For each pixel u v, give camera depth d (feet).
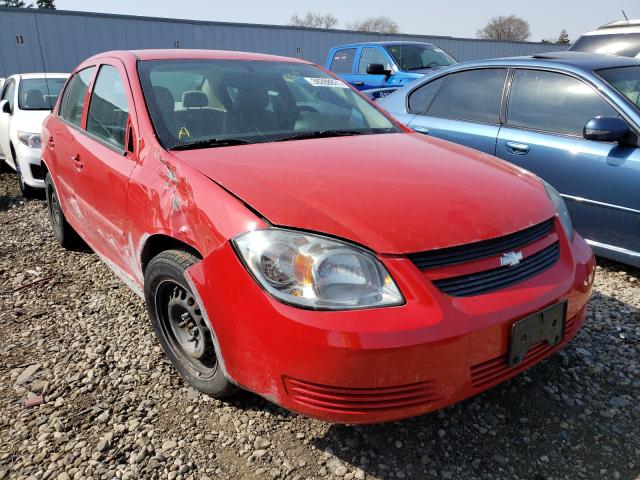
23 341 9.80
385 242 6.01
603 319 10.18
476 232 6.40
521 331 6.23
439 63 30.19
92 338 9.82
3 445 7.14
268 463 6.75
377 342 5.54
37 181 20.31
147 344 9.52
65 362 9.06
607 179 11.52
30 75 24.12
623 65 13.35
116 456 6.89
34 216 18.76
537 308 6.37
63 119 12.78
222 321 6.36
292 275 5.86
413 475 6.56
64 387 8.35
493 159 9.16
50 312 10.93
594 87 12.37
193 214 6.91
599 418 7.51
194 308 7.42
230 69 10.52
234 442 7.12
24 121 20.84
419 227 6.24
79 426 7.47
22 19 55.57
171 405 7.86
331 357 5.60
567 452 6.91
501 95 14.14
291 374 5.89
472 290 6.17
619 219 11.46
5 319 10.68
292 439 7.15
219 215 6.56
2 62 55.57
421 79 16.63
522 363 6.57
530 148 12.96
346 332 5.57
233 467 6.70
